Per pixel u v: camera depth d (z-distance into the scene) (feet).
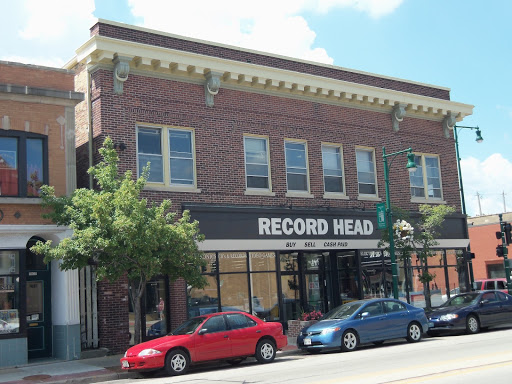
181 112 65.57
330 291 77.66
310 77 74.28
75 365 51.49
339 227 75.25
